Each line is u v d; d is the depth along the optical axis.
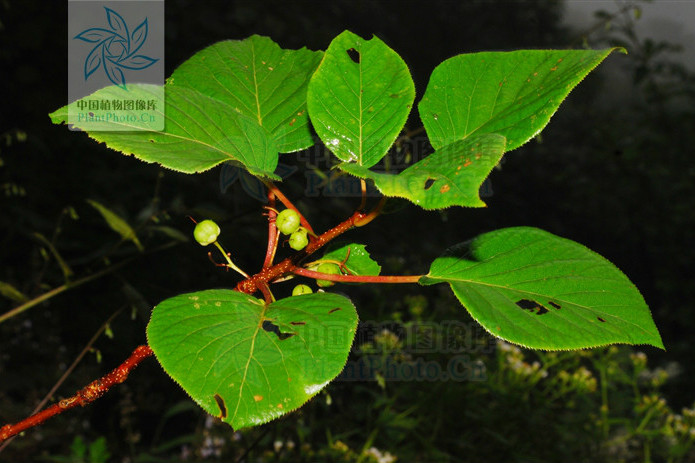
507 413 1.16
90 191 1.74
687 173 2.49
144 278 1.21
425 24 3.58
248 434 1.13
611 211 2.88
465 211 3.03
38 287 1.18
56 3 1.93
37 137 1.79
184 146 0.36
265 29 2.35
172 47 2.12
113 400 1.52
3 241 1.66
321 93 0.39
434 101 0.39
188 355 0.33
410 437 1.21
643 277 2.90
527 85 0.38
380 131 0.39
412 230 2.51
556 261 0.38
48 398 0.66
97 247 1.51
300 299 0.36
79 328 1.56
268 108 0.42
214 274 1.40
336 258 0.43
